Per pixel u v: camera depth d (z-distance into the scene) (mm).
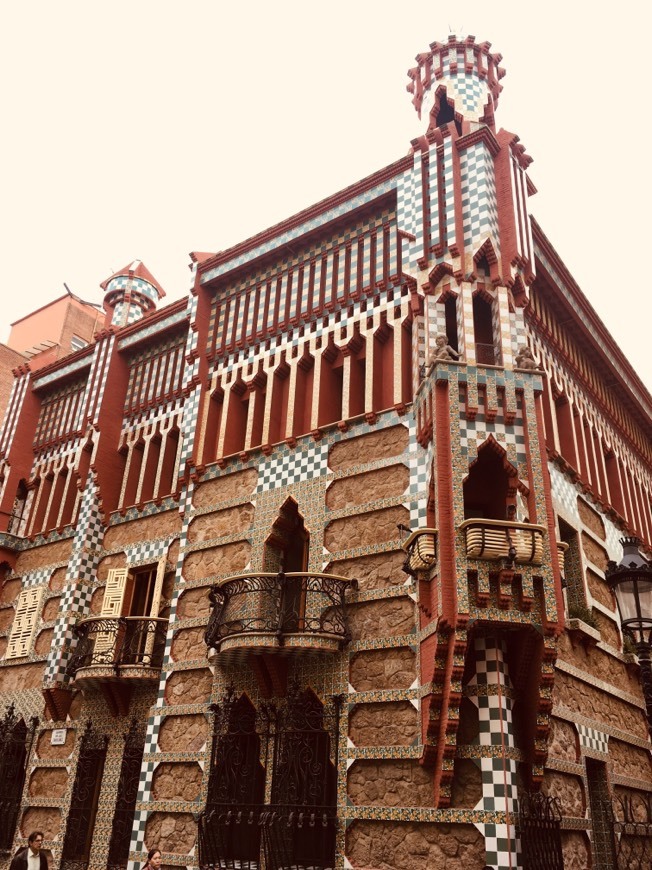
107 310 26953
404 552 14391
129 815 16516
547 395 17469
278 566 16484
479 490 14258
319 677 14320
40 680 20141
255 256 19875
